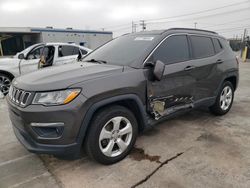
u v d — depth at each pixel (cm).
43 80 235
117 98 247
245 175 238
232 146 304
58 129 219
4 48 2584
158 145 309
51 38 2261
